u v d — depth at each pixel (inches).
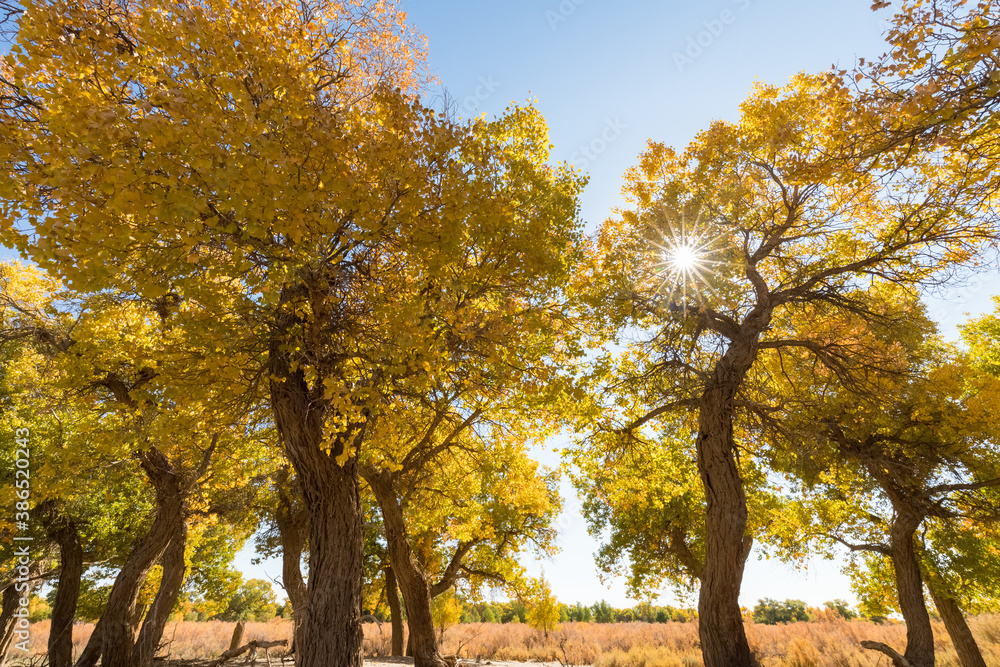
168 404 362.6
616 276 423.5
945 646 616.4
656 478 545.0
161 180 187.3
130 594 436.5
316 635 262.7
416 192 239.9
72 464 449.1
